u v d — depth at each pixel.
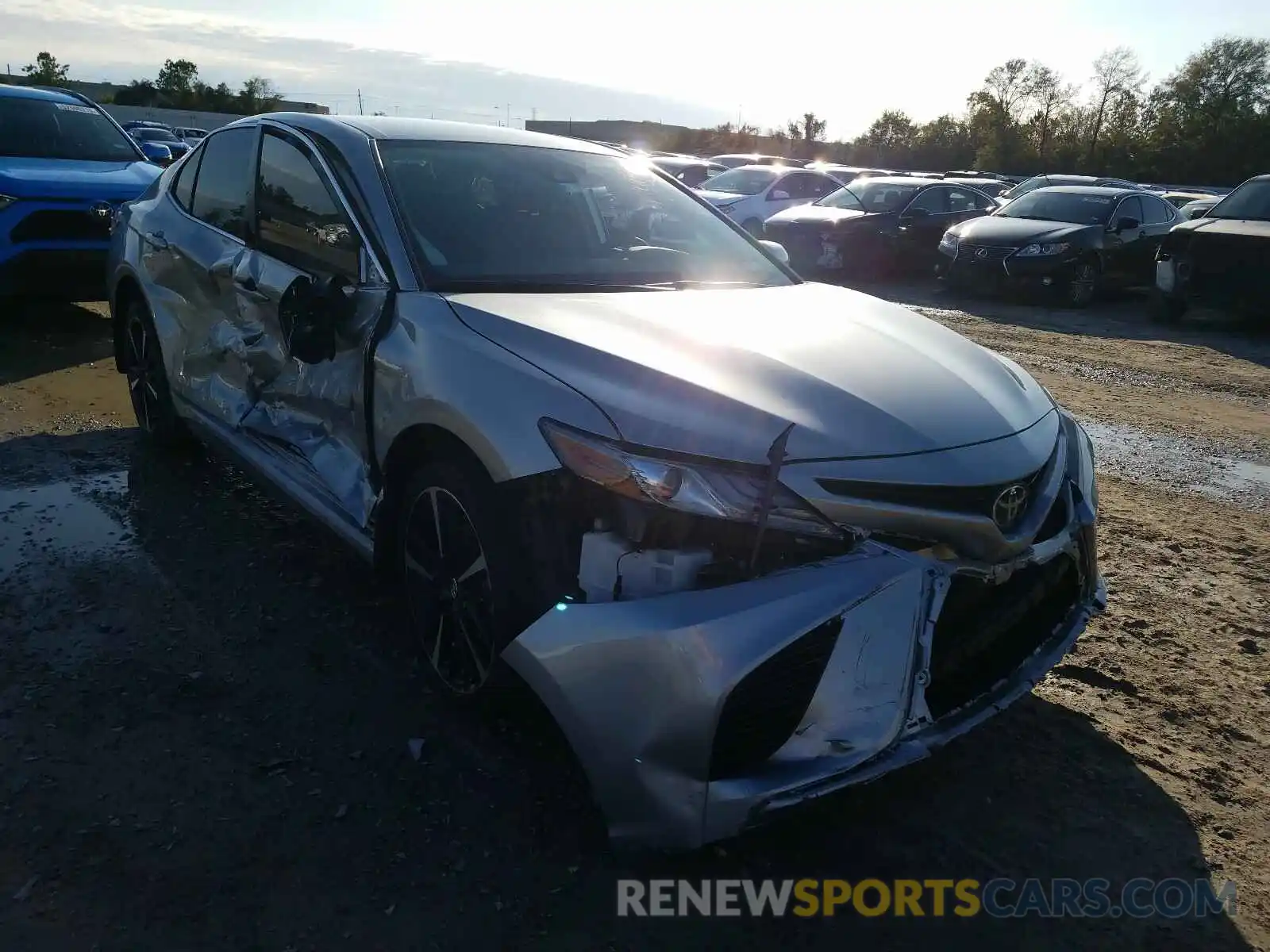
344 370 3.15
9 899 2.18
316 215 3.47
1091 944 2.28
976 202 15.45
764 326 2.94
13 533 3.94
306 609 3.51
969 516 2.38
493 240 3.30
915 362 2.81
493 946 2.15
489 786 2.64
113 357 6.79
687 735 2.11
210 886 2.26
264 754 2.73
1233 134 59.28
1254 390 8.04
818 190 17.09
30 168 7.19
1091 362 8.99
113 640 3.23
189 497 4.44
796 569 2.20
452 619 2.86
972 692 2.46
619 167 4.03
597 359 2.54
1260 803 2.81
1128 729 3.13
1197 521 4.96
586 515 2.35
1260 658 3.61
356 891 2.27
